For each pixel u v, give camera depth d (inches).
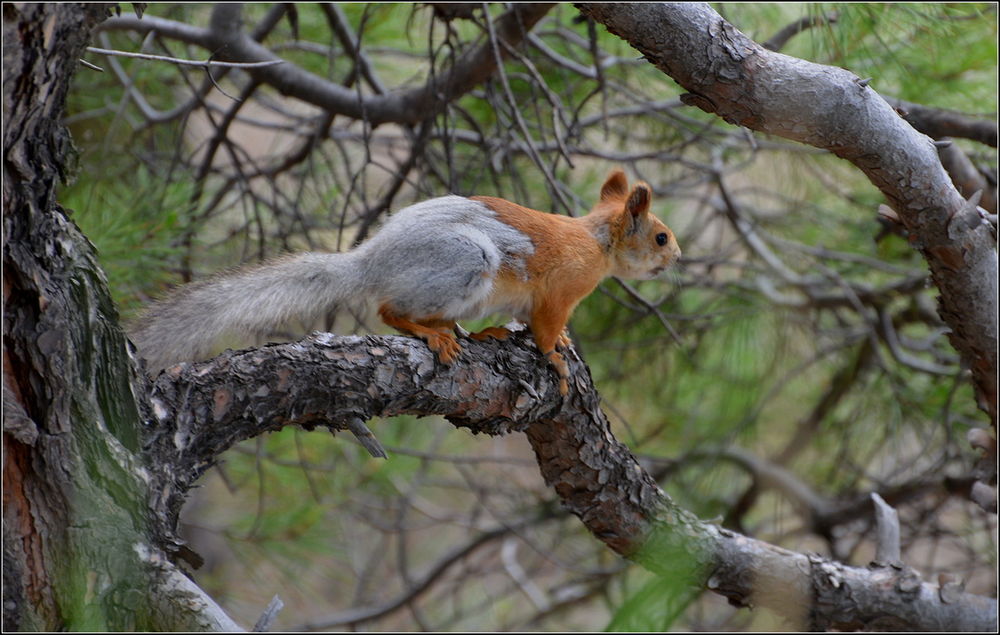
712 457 509.0
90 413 170.2
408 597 544.4
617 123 506.6
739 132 444.1
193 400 189.6
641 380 546.0
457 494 738.2
